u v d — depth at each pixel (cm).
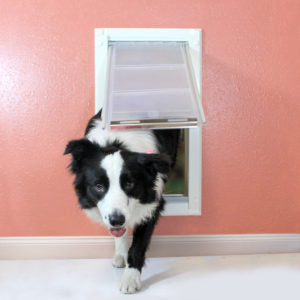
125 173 180
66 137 246
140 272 205
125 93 211
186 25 244
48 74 241
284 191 256
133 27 242
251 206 256
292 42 247
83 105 245
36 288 205
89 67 242
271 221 258
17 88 241
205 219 255
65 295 197
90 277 219
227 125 250
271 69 249
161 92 211
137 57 235
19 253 249
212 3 243
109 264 239
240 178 254
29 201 248
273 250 258
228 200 255
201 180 252
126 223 182
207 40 245
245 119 251
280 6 244
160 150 219
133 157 186
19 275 222
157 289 202
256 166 254
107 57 237
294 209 257
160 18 242
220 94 249
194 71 244
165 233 255
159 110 201
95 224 250
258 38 246
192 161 248
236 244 257
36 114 243
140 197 193
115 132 207
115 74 222
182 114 199
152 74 223
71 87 243
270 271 225
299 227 258
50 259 249
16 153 244
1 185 246
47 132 245
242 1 243
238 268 230
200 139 247
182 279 215
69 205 249
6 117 242
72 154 192
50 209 249
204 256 253
